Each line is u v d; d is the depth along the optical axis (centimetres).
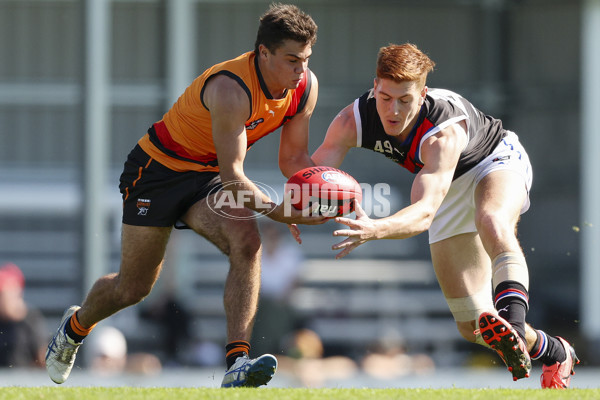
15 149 5225
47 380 2922
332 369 3575
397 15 5494
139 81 5294
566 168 5284
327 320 4506
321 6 5466
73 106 5250
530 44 5497
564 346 1692
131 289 1608
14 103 5234
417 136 1559
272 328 3734
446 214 1722
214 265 4828
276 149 5297
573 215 5178
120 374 3262
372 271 4788
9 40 5253
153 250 1566
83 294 3831
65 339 1712
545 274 5134
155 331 3950
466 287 1756
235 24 5400
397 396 1275
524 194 1612
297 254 3991
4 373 3066
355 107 1655
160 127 1541
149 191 1531
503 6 5550
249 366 1387
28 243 4991
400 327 4512
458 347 4434
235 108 1419
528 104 5472
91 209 3872
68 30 5272
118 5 5291
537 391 1356
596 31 4997
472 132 1628
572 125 5291
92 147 3903
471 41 5538
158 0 5291
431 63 1511
